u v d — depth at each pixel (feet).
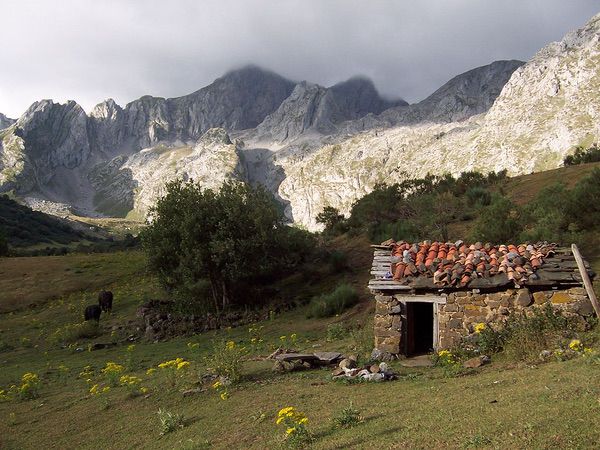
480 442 23.13
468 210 144.15
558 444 21.20
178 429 39.37
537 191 151.94
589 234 96.07
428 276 55.52
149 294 135.44
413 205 144.87
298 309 104.58
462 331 53.72
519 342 45.93
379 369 46.42
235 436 34.53
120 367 60.13
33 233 494.18
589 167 167.43
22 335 112.16
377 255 63.41
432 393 36.27
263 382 48.83
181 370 55.98
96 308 113.80
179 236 112.78
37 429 47.52
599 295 51.90
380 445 26.16
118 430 42.93
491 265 54.95
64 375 71.72
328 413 35.55
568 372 34.09
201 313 110.93
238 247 108.68
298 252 128.98
